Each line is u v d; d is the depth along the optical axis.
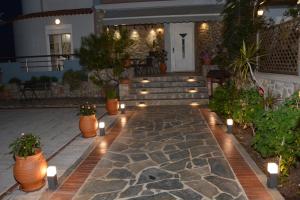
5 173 7.48
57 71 20.58
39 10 23.22
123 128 11.57
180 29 22.73
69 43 22.02
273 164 6.11
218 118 12.78
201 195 5.91
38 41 22.38
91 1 21.73
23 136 6.31
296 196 5.75
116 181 6.69
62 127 12.30
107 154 8.54
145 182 6.59
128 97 17.00
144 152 8.62
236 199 5.71
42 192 6.25
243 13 13.09
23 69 22.67
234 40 13.36
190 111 14.51
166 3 18.83
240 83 12.48
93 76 16.31
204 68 18.00
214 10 18.09
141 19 18.39
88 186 6.48
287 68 9.31
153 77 18.44
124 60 15.90
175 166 7.45
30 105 18.03
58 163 7.86
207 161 7.71
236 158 7.86
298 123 6.24
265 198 5.69
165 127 11.51
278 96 9.43
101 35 15.33
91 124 10.26
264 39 11.35
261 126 6.88
